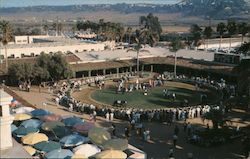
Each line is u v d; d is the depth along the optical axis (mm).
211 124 51000
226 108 56281
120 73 94562
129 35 153500
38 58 80312
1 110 20969
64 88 73250
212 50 108062
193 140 43312
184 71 91875
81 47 106500
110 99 67812
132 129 48781
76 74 88938
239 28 129750
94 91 74875
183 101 65438
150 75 92812
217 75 83938
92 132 36375
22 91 71938
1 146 20594
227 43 131875
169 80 86562
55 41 118312
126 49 104875
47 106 60125
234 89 70375
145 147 41844
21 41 130500
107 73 94375
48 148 33125
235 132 45750
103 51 100438
